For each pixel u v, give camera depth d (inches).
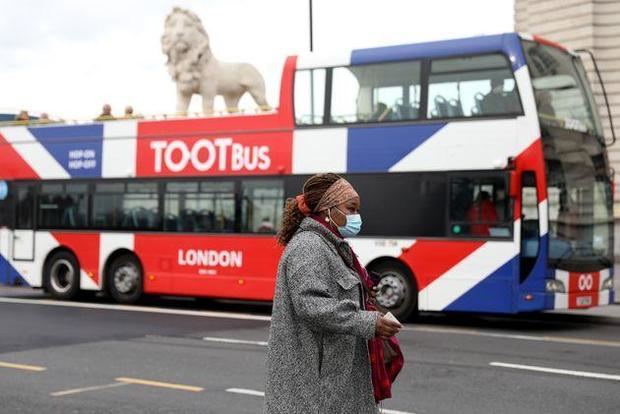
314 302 147.6
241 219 618.5
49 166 717.3
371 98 570.3
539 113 516.1
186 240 642.8
